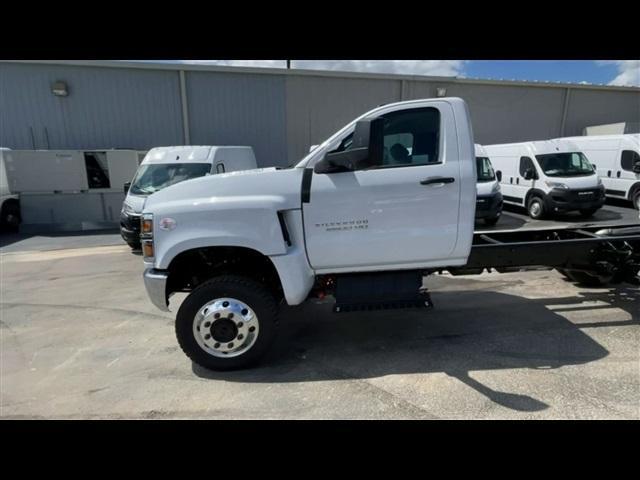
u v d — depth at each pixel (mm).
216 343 3459
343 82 15750
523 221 11383
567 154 11719
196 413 2908
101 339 4305
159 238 3438
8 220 11492
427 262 3611
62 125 13797
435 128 3516
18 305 5523
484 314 4586
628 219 11219
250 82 14898
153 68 13984
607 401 2877
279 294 3824
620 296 5023
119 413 2939
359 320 4551
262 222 3377
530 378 3207
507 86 17719
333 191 3436
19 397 3195
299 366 3551
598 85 18719
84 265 7809
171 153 9188
